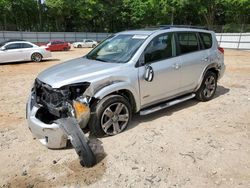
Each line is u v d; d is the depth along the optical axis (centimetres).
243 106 657
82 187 353
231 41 2831
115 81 474
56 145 428
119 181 363
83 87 444
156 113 603
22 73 1202
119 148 444
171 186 352
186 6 4147
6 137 497
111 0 5053
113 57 532
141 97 518
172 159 413
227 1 3566
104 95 453
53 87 430
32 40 4050
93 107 456
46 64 1538
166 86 560
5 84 950
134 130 509
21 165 406
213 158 416
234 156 421
